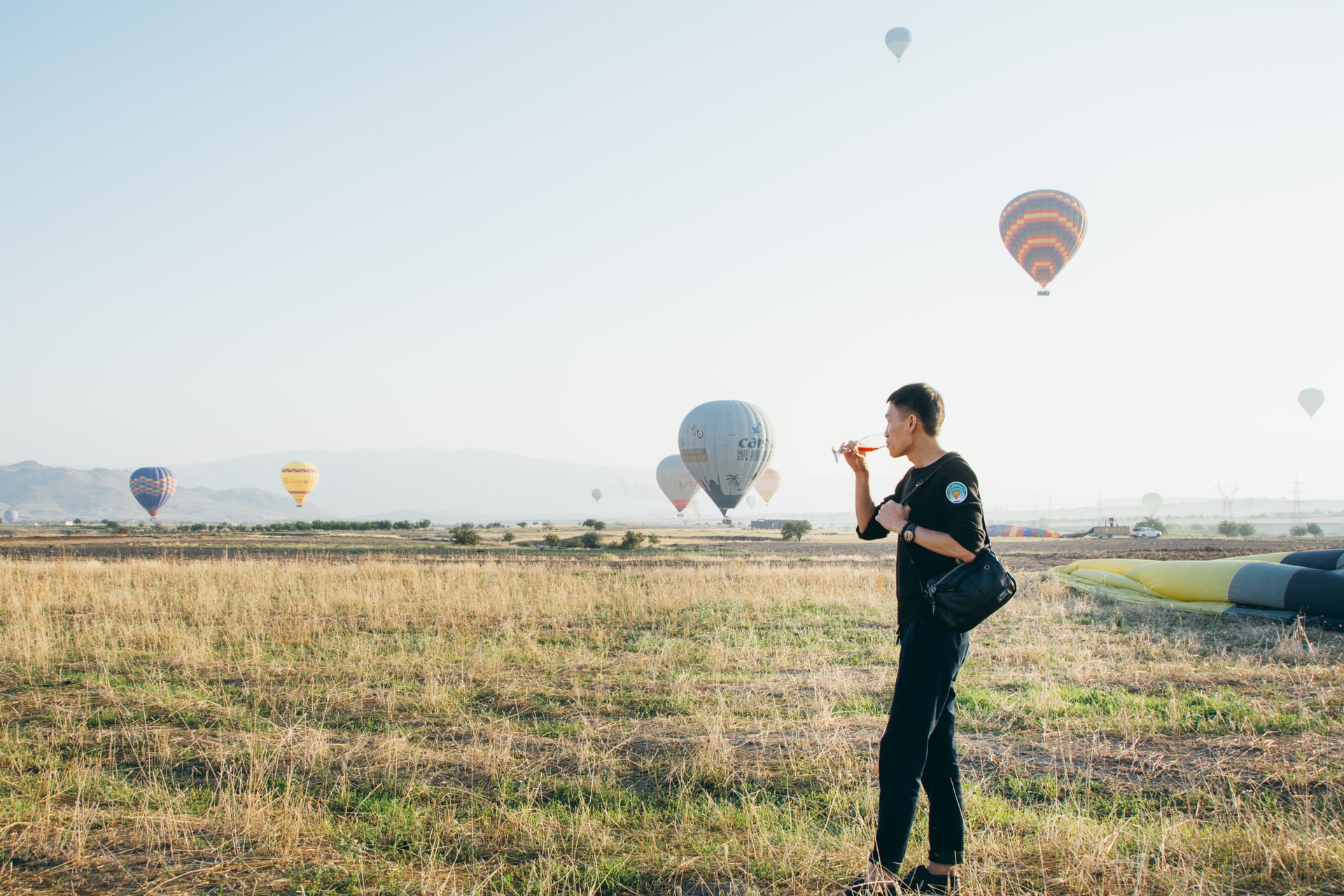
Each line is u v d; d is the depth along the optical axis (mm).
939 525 3518
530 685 8227
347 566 25594
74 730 6516
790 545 54562
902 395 3754
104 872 3986
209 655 9852
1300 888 3674
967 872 3740
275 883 3869
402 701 7527
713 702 7469
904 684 3547
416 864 4078
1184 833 4250
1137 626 12234
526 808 4797
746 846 4230
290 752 5863
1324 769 5316
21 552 39375
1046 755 5840
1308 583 12039
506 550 45344
